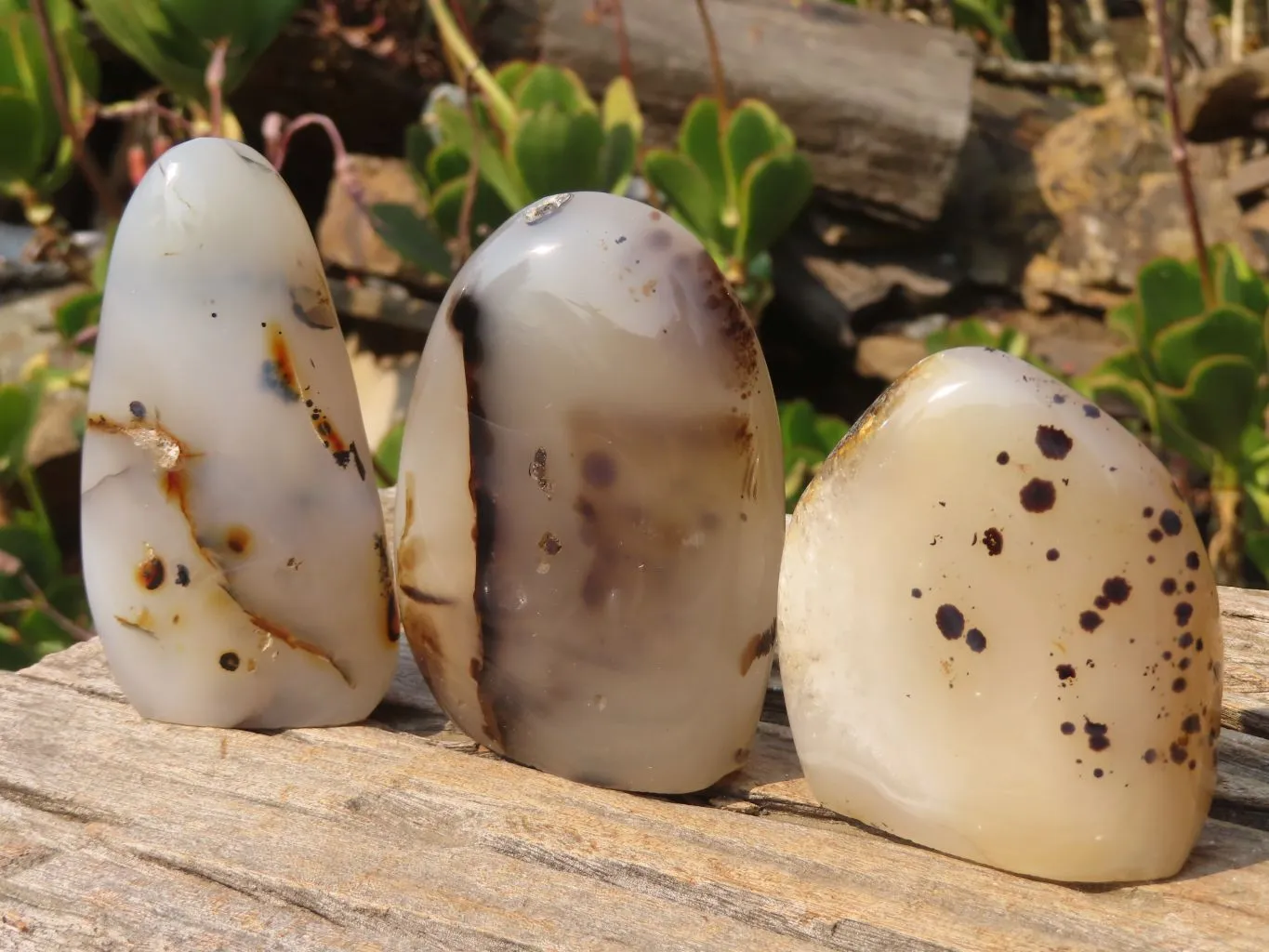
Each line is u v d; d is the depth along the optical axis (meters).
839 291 0.74
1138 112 0.79
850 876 0.28
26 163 0.56
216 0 0.51
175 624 0.32
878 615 0.29
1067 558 0.27
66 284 0.79
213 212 0.31
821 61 0.74
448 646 0.32
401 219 0.63
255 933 0.28
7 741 0.33
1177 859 0.28
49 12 0.58
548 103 0.55
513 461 0.30
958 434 0.28
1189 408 0.51
